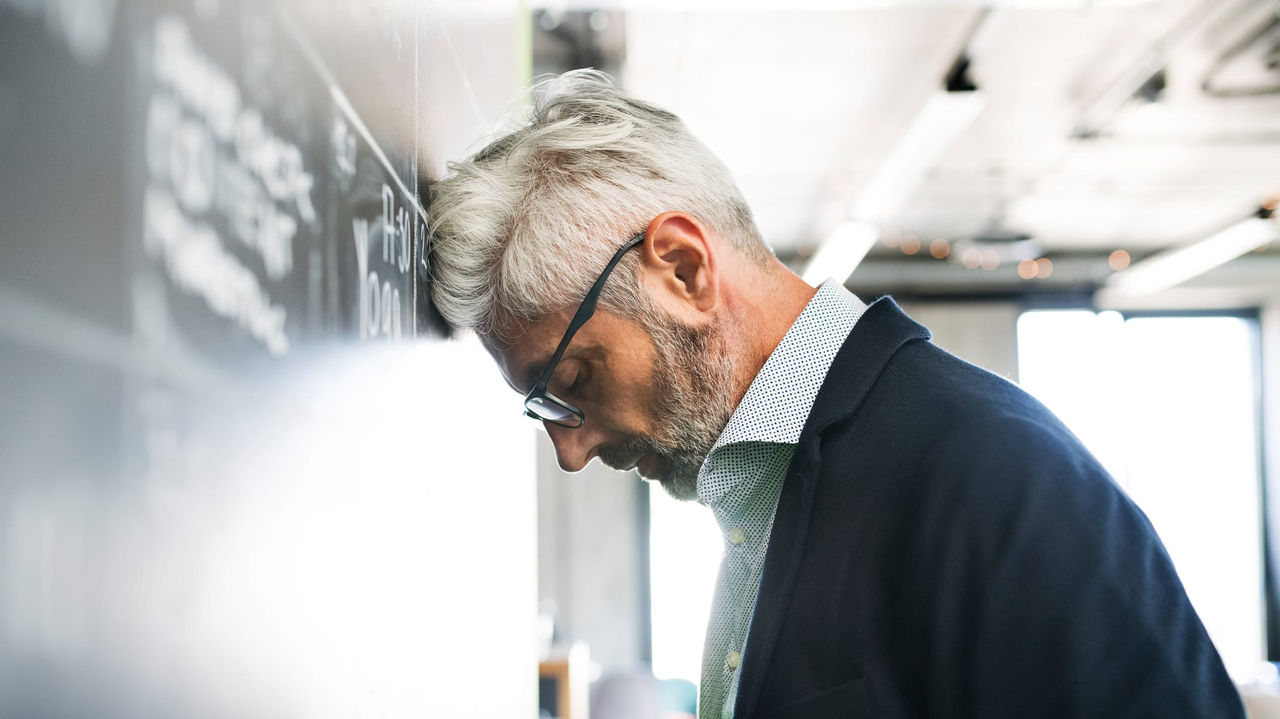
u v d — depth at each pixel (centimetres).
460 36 118
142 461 35
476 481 121
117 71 33
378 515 70
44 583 29
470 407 117
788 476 93
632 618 899
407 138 85
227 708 42
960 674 82
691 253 101
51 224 30
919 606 84
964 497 83
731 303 103
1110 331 922
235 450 43
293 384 51
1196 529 923
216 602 41
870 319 99
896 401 92
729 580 108
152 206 35
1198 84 518
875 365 95
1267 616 916
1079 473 83
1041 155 629
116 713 33
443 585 97
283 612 49
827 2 355
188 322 38
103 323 32
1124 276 857
